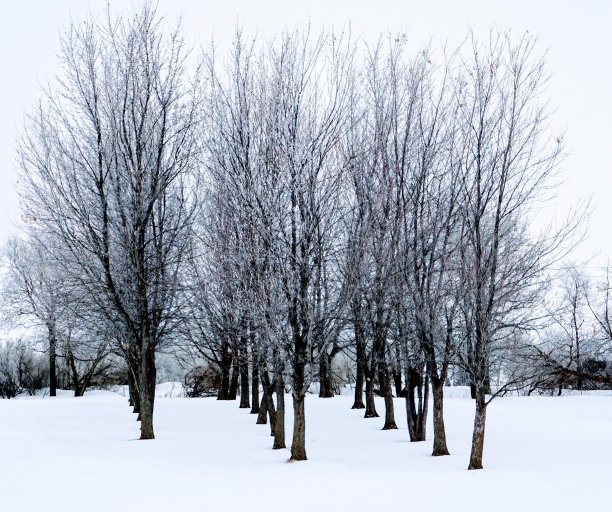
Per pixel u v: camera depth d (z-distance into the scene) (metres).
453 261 16.58
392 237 17.66
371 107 19.17
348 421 25.86
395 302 17.91
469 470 13.20
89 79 20.03
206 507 9.09
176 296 22.25
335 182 16.48
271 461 14.74
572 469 13.27
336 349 29.17
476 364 14.25
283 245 15.97
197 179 21.73
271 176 16.44
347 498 9.84
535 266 16.55
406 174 18.58
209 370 46.72
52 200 19.58
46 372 50.88
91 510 8.84
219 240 18.50
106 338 26.16
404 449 17.39
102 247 19.80
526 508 9.01
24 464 13.48
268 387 20.41
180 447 17.16
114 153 19.72
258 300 15.85
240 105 17.77
